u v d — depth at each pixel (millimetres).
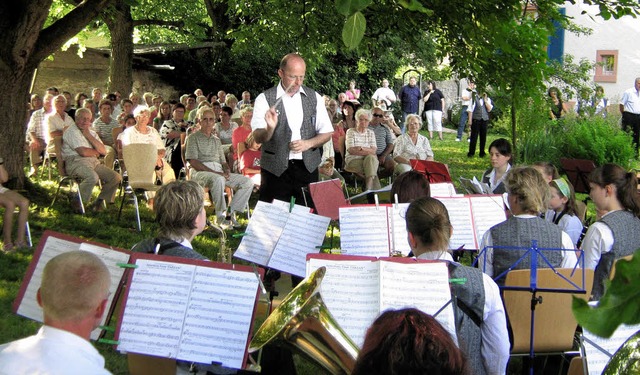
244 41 15023
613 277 895
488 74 11383
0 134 9656
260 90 25234
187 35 21234
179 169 11352
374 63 26531
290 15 13070
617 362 1268
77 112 9586
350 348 2799
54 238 3500
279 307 2934
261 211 4934
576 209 5848
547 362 4836
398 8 10406
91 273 2508
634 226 4516
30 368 2363
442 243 3463
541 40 10930
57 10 17578
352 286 3281
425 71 26719
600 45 25656
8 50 9367
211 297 3258
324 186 6148
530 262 4293
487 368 3457
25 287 3484
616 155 14719
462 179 7391
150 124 13961
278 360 4211
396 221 4863
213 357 3191
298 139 6727
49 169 11500
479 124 17469
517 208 4434
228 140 12148
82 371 2410
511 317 4184
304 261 4859
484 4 10375
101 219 9336
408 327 1704
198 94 16812
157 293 3270
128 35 16875
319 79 25812
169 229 3639
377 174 12055
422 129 25266
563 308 4148
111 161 11031
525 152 14703
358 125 11734
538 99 11578
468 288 3314
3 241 7590
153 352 3201
